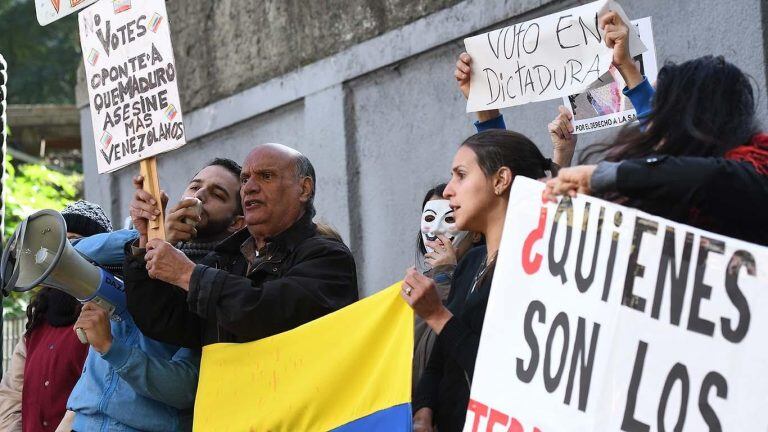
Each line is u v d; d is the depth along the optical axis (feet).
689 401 9.35
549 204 10.29
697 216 9.75
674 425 9.39
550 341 10.10
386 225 22.43
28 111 50.80
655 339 9.55
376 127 22.65
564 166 14.05
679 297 9.48
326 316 12.91
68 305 16.25
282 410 13.04
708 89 10.03
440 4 20.71
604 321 9.79
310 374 12.89
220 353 13.70
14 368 17.10
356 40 22.76
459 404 11.69
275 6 24.91
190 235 13.93
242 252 14.51
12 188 38.96
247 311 13.01
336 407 12.66
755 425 9.05
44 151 53.52
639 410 9.55
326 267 13.56
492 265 11.69
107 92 14.61
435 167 21.18
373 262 22.84
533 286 10.29
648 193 9.56
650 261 9.65
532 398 10.11
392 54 21.79
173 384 14.12
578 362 9.88
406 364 11.96
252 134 26.37
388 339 12.32
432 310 11.37
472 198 11.77
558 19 13.24
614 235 9.84
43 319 16.66
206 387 13.74
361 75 22.65
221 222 15.56
